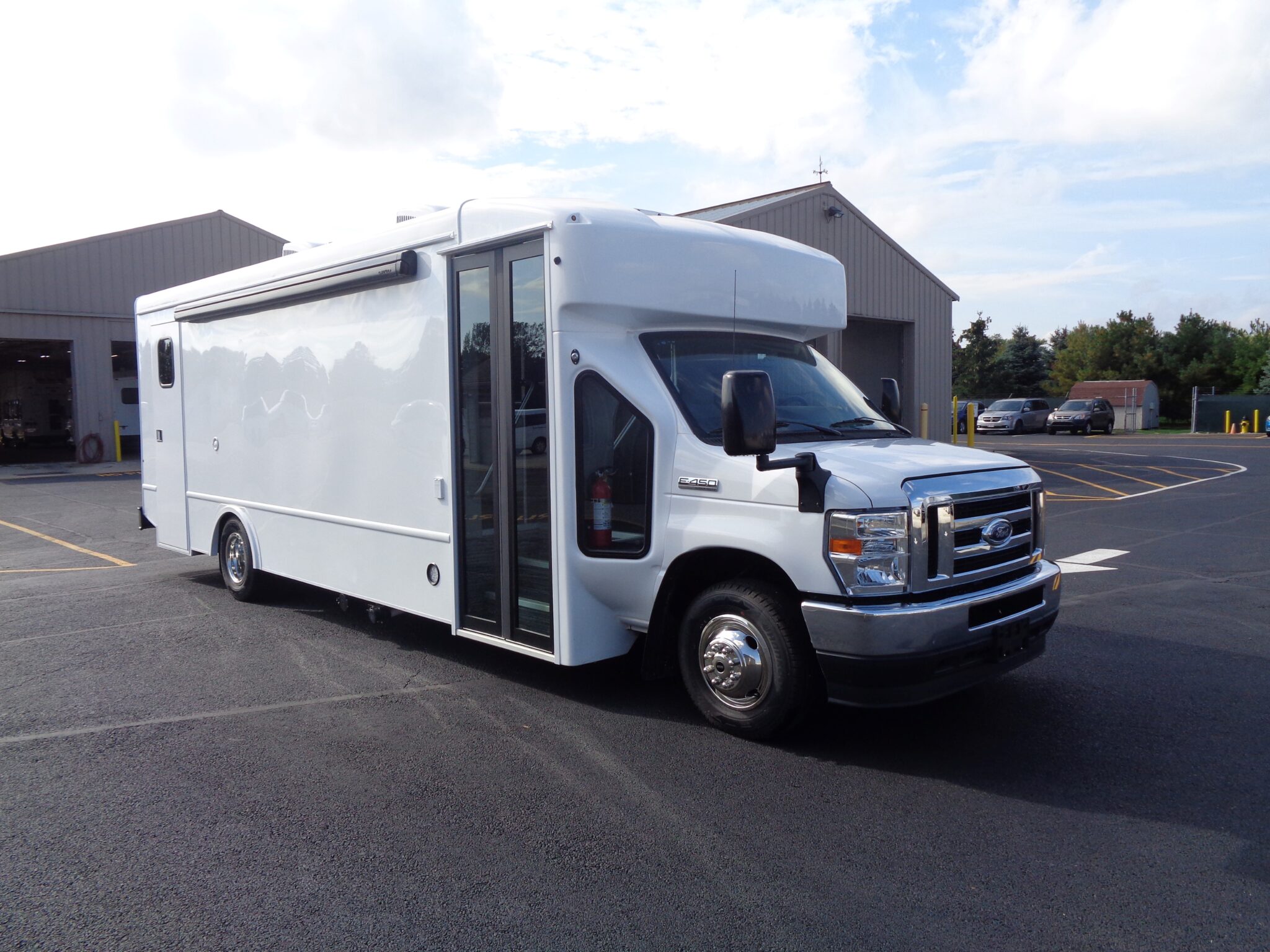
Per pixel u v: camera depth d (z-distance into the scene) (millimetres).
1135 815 4102
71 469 24938
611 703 5633
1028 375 63688
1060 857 3725
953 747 4891
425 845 3865
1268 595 8406
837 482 4445
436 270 5852
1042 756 4773
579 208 5172
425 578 6148
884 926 3238
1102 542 11383
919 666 4379
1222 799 4258
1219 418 43344
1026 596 4977
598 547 5266
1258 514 13750
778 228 19641
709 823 4043
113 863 3744
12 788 4480
